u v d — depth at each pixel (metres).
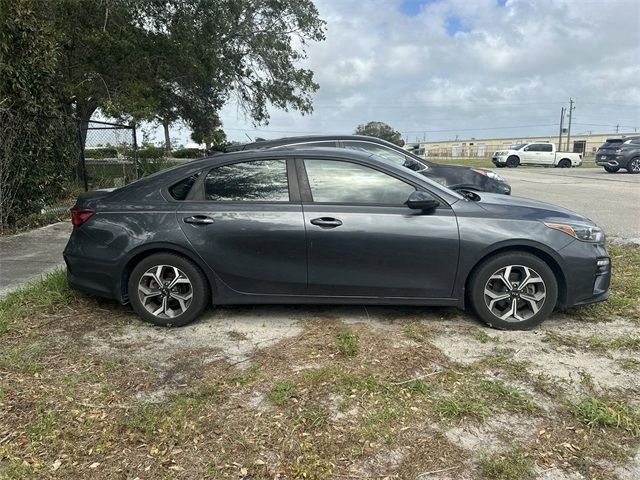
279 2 20.11
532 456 2.64
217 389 3.27
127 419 2.94
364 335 4.08
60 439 2.78
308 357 3.72
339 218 4.09
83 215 4.41
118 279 4.32
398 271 4.11
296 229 4.10
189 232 4.20
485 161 47.69
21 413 3.01
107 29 13.86
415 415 3.00
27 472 2.53
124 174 14.02
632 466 2.57
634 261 6.24
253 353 3.81
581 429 2.86
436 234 4.05
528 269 4.11
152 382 3.38
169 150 21.00
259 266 4.19
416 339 3.99
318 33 21.48
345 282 4.16
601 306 4.69
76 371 3.52
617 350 3.84
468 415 3.00
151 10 15.56
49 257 6.68
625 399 3.15
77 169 11.83
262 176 4.28
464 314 4.55
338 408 3.06
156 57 16.06
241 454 2.67
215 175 4.34
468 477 2.51
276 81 21.62
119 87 14.96
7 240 7.73
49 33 9.52
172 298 4.33
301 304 4.54
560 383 3.34
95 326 4.33
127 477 2.51
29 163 8.53
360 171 4.22
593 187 15.73
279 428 2.87
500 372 3.50
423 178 4.29
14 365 3.56
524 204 4.42
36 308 4.66
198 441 2.77
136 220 4.28
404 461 2.62
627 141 23.72
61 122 9.91
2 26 7.70
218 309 4.74
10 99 7.85
